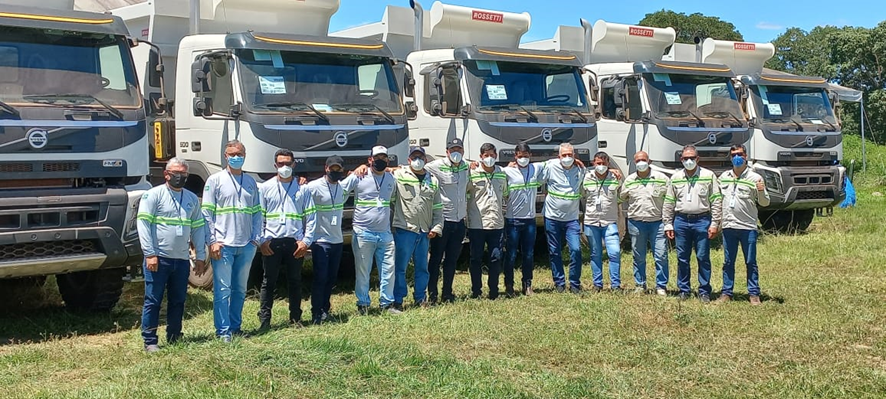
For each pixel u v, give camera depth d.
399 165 10.13
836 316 8.35
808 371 6.46
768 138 14.88
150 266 7.14
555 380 6.20
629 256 13.02
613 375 6.38
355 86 10.09
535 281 11.11
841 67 44.78
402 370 6.44
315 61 9.94
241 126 9.34
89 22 8.17
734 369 6.56
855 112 44.47
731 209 9.17
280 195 8.04
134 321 8.97
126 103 8.27
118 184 8.24
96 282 9.06
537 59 11.75
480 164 9.47
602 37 14.42
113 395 5.80
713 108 13.82
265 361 6.66
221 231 7.55
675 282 10.73
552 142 11.47
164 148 10.38
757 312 8.57
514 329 7.78
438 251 9.30
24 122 7.54
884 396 5.93
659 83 13.36
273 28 11.05
